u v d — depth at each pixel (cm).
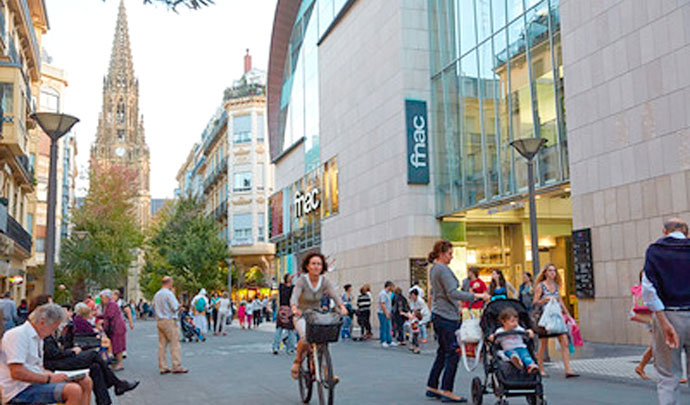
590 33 1630
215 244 5034
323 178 3406
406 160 2472
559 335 980
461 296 748
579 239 1642
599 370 1034
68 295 4541
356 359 1357
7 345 547
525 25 1944
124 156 12625
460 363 1188
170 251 5078
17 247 2908
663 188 1403
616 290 1521
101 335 1262
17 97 2402
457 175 2350
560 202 2533
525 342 708
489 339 702
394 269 2555
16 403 548
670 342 518
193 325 2200
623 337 1493
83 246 4638
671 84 1391
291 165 4009
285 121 4188
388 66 2656
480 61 2203
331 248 3262
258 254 5606
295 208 3878
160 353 1193
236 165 5741
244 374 1139
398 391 868
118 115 12888
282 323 1570
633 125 1491
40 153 4762
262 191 5669
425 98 2538
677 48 1378
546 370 1062
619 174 1526
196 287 4897
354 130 3006
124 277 4994
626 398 765
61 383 567
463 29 2328
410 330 1563
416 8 2583
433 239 2469
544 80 1855
